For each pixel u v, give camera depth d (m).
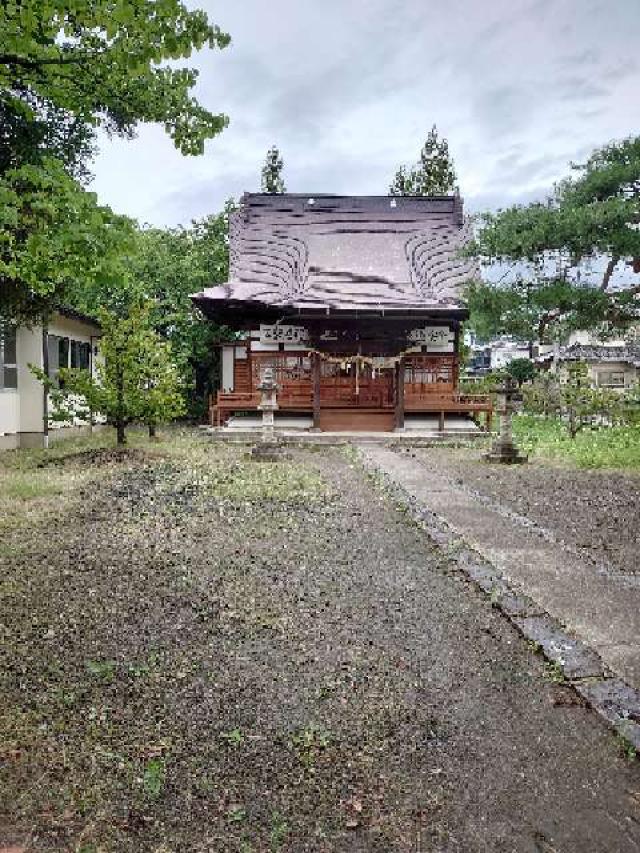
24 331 16.28
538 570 6.31
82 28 4.89
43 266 5.46
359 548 7.10
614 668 4.17
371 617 5.12
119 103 5.75
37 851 2.61
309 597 5.54
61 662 4.24
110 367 14.95
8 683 3.95
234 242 26.67
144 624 4.89
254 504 9.28
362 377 22.39
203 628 4.84
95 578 5.89
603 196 12.27
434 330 22.44
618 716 3.57
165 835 2.71
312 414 22.41
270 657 4.38
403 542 7.39
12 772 3.10
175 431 22.33
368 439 19.36
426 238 26.94
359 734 3.46
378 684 4.02
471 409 21.12
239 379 24.45
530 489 10.86
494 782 3.07
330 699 3.83
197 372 28.31
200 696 3.84
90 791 2.97
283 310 20.77
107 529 7.68
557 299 11.90
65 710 3.66
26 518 8.16
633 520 8.55
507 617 5.08
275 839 2.69
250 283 23.64
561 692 3.92
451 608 5.33
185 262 26.11
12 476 11.35
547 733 3.48
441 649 4.54
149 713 3.64
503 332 13.27
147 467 12.60
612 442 16.02
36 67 5.27
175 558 6.57
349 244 26.52
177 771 3.13
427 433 20.31
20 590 5.55
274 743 3.37
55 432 17.80
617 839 2.70
